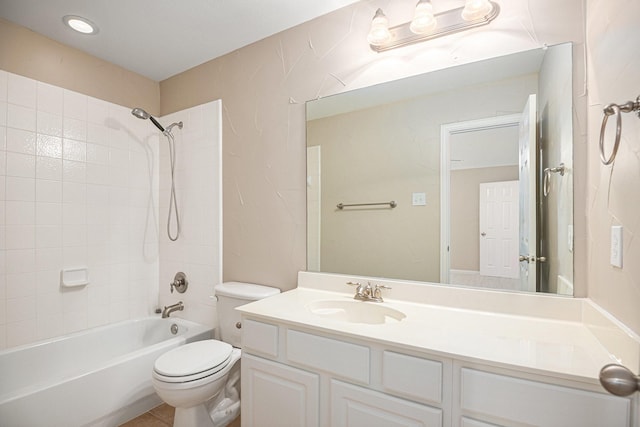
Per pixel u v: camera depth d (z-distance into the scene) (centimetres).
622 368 56
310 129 176
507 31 128
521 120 126
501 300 126
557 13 118
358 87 162
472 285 134
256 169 198
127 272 234
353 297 156
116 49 207
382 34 142
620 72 84
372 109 158
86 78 212
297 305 141
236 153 207
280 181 188
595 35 104
